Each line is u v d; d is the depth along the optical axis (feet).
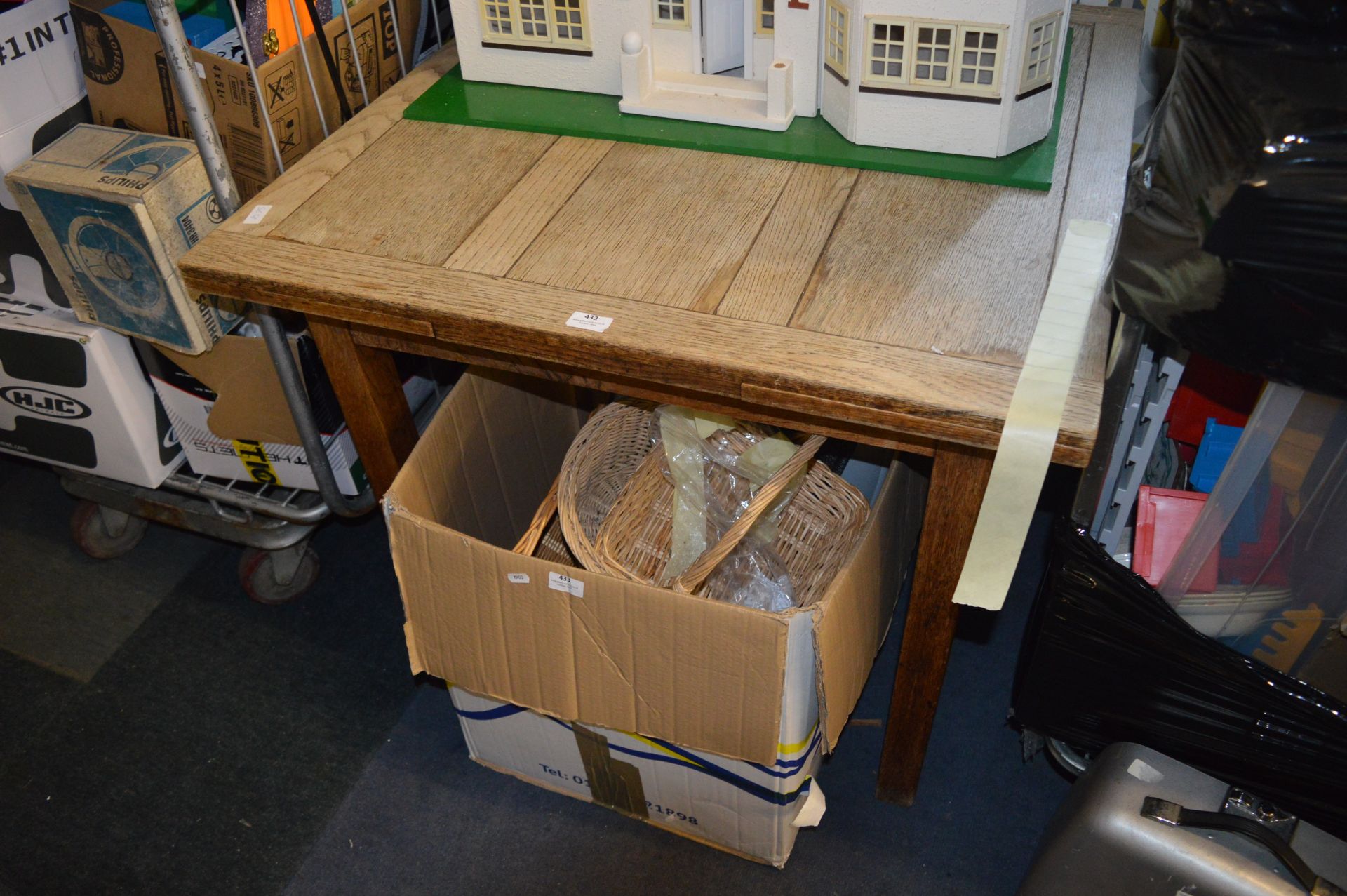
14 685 5.66
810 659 3.68
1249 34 2.65
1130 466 4.05
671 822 4.81
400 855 4.89
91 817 5.09
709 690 3.73
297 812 5.08
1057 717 4.28
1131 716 4.07
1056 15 3.66
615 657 3.81
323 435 5.06
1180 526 3.96
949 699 5.41
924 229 3.67
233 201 4.17
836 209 3.79
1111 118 4.21
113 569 6.23
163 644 5.83
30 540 6.41
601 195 3.94
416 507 4.18
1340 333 2.76
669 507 4.91
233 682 5.63
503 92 4.57
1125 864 3.86
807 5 3.96
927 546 3.71
